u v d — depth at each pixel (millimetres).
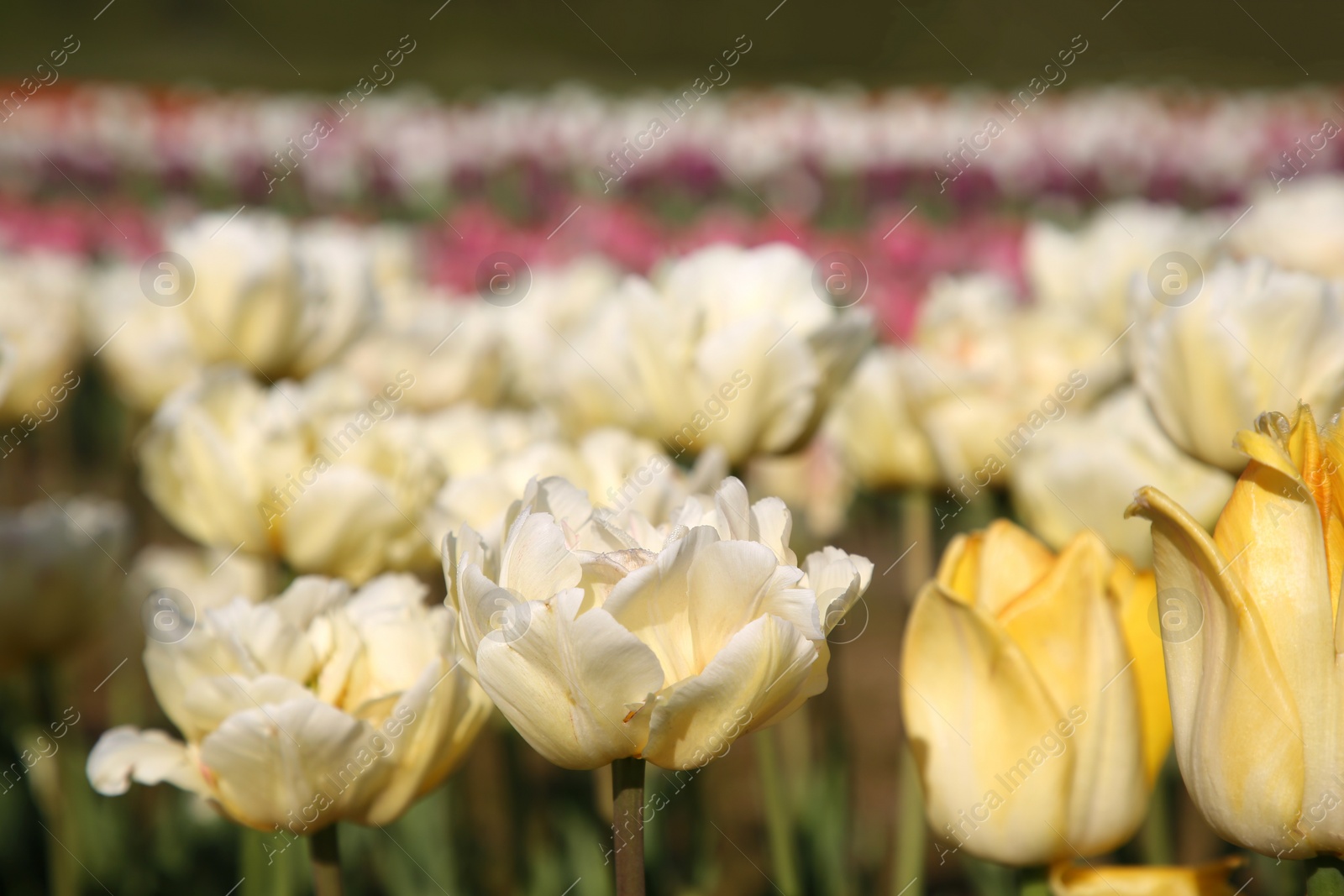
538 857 984
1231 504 636
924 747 701
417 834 989
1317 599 626
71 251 2826
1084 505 888
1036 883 707
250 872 868
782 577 642
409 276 1639
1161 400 828
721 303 938
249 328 1028
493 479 810
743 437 904
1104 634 689
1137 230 1188
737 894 1129
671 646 648
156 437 861
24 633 839
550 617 636
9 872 1016
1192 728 642
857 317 903
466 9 8477
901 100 4977
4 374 838
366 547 849
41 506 874
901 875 904
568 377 918
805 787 1016
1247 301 808
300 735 699
